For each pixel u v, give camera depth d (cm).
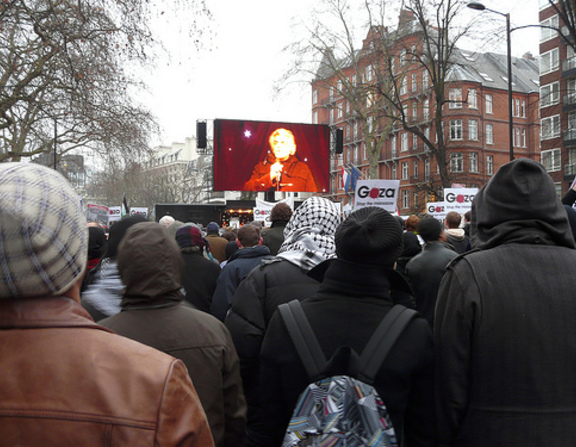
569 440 179
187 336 207
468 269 195
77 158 3356
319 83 3166
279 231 468
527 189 199
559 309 184
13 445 101
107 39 1469
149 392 106
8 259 102
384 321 176
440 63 2366
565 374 182
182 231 422
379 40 2714
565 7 1756
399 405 168
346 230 185
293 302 188
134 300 212
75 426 102
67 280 111
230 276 376
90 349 108
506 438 181
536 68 6341
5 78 1628
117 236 288
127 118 2166
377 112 3088
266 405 183
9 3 1317
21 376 104
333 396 163
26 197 105
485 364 186
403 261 562
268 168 2067
